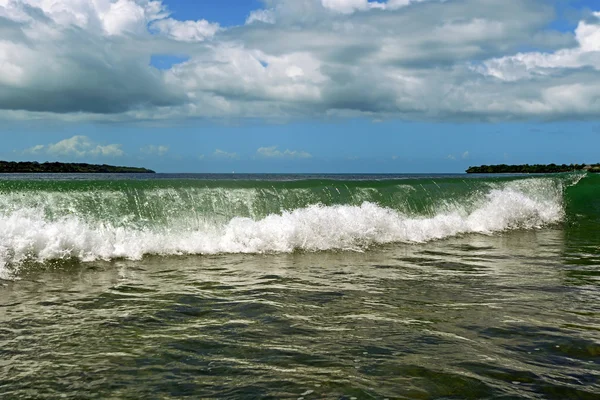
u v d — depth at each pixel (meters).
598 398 3.26
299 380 3.48
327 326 4.77
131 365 3.76
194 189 10.86
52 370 3.66
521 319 5.03
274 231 9.80
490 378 3.53
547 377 3.56
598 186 18.19
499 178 17.14
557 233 13.04
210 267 7.88
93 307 5.43
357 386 3.39
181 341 4.31
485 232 12.95
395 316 5.13
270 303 5.64
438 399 3.20
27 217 8.91
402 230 11.40
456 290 6.37
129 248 8.73
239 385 3.40
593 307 5.55
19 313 5.16
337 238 10.30
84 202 9.60
